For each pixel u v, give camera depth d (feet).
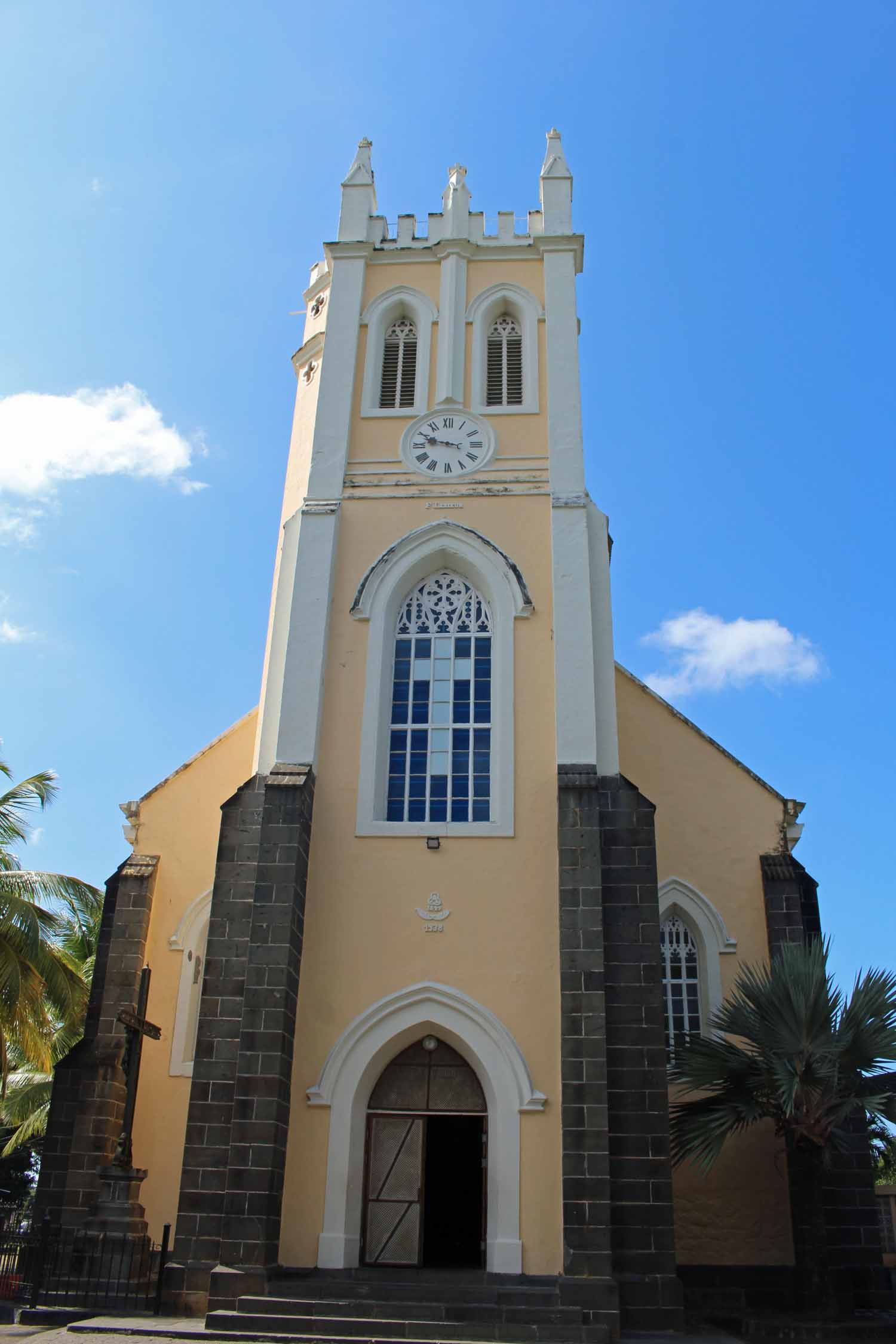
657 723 86.89
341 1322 53.57
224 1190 60.70
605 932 65.16
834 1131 66.44
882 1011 63.93
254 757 86.48
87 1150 73.51
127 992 78.54
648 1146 59.77
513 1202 60.59
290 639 76.18
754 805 84.17
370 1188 64.34
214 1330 52.95
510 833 69.82
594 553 79.41
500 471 82.58
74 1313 56.49
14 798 94.58
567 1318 54.24
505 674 74.90
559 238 90.84
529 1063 63.82
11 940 84.69
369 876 69.41
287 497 95.04
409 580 79.66
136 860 83.51
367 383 87.35
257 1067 61.98
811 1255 62.95
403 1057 67.15
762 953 79.77
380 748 73.97
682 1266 71.87
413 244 92.79
